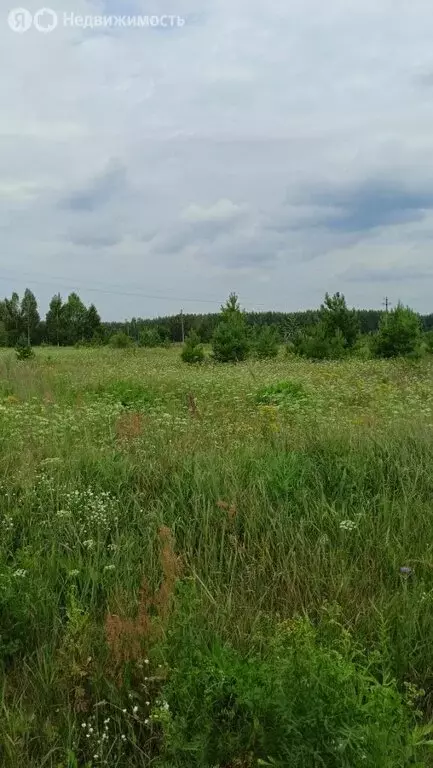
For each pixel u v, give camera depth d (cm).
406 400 1003
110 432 700
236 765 233
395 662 299
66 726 271
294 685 231
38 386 1206
